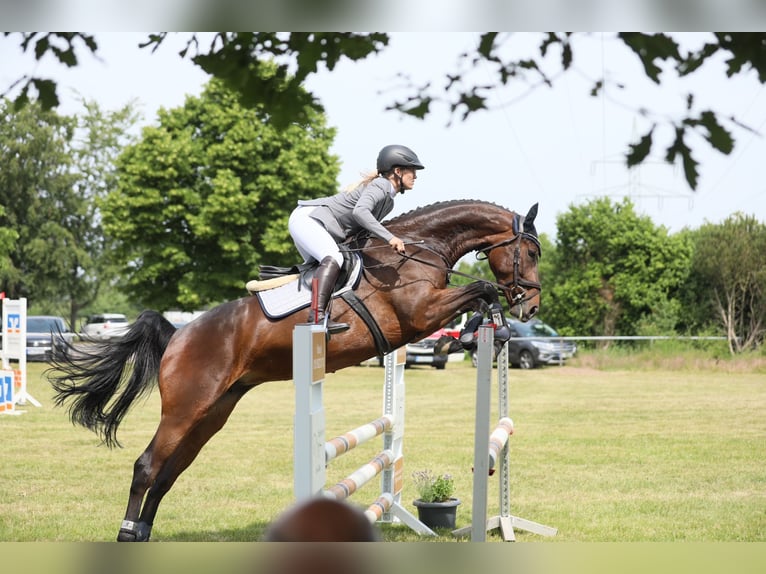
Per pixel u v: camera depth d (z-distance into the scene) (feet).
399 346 21.33
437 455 37.65
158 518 25.46
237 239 124.77
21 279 165.17
